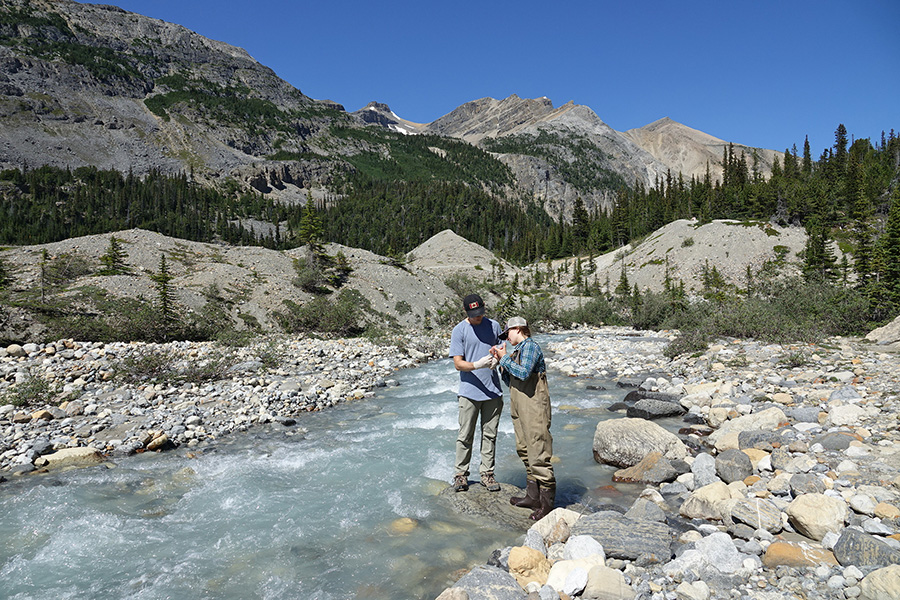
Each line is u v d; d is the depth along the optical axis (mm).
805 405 8484
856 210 84125
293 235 157625
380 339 24391
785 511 4516
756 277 68562
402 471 6645
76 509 5410
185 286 29609
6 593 3795
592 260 109562
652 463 6340
